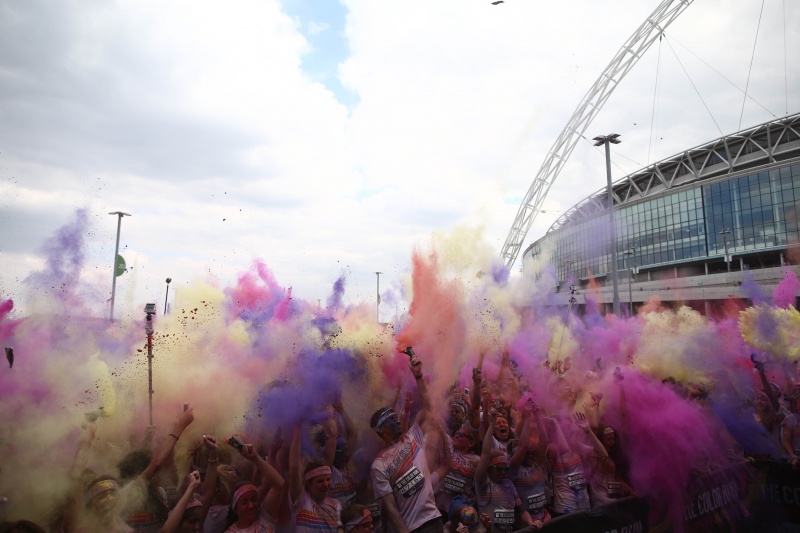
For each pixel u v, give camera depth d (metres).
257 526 3.73
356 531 4.01
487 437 4.95
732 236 71.19
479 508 4.88
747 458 6.98
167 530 3.44
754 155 88.88
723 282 53.91
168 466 4.18
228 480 4.17
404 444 4.43
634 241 83.25
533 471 5.39
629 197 106.00
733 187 71.50
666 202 78.94
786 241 66.38
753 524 6.71
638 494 5.67
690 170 95.75
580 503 5.43
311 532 3.88
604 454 5.74
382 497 4.24
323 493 4.00
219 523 4.02
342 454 4.71
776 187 67.69
